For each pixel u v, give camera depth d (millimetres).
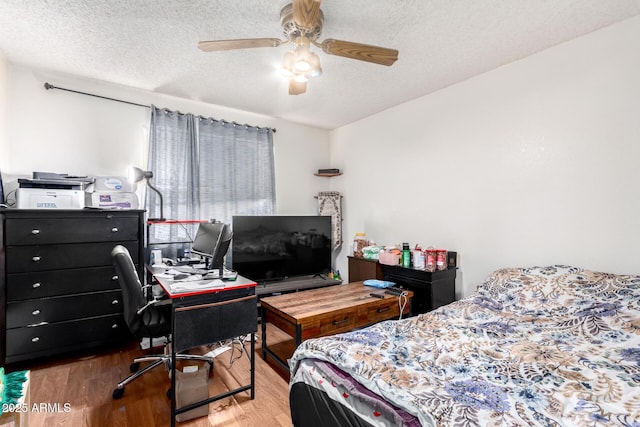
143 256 2742
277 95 3260
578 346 1499
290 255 3738
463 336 1639
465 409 1005
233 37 2195
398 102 3471
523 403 1044
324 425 1327
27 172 2656
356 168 4152
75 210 2434
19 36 2182
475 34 2152
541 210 2402
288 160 4188
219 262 2164
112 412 1826
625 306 1726
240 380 2211
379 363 1322
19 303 2270
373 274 3395
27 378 1400
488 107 2725
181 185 3316
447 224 3068
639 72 1960
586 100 2174
